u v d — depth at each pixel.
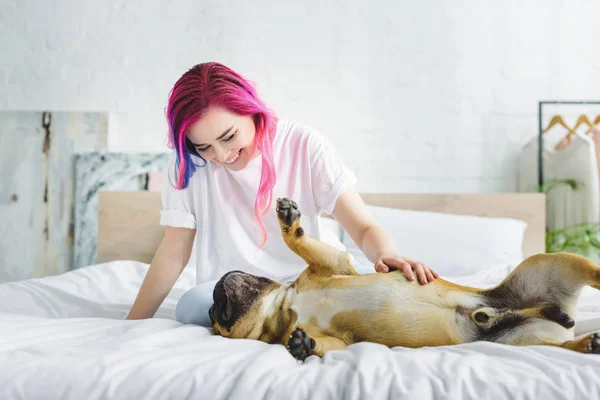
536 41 3.27
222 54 3.29
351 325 1.05
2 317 1.22
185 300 1.31
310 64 3.28
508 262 2.62
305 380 0.81
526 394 0.75
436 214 2.82
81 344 1.00
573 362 0.84
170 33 3.29
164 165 3.21
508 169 3.28
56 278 2.05
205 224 1.58
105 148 3.26
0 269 3.26
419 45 3.27
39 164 3.27
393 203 3.05
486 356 0.88
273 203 1.55
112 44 3.30
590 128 3.20
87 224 3.20
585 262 0.93
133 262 2.44
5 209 3.27
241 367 0.86
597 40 3.26
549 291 0.97
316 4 3.28
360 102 3.28
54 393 0.83
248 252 1.58
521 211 3.03
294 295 1.12
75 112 3.27
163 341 1.04
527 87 3.27
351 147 3.28
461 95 3.27
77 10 3.31
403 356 0.89
